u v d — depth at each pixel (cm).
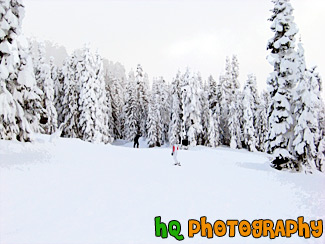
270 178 1316
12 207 677
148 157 1842
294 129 1817
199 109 4853
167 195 868
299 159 1798
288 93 1847
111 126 5878
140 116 6228
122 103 7231
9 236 532
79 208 702
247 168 1672
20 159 1166
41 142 1716
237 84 5753
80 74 4038
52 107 3647
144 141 5872
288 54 1903
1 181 842
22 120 1509
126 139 6069
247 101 5266
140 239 552
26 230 563
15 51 1449
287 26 1906
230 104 5575
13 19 1405
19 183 852
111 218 652
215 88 5703
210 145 5075
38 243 511
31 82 1556
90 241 530
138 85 6425
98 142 3525
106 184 947
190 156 2141
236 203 834
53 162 1238
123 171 1221
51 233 555
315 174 1752
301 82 1811
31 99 1565
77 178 997
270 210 793
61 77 4544
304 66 1828
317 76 3134
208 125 5256
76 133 4038
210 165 1664
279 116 1825
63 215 652
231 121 5231
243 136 5353
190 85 4691
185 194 893
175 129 5094
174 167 1459
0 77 1351
